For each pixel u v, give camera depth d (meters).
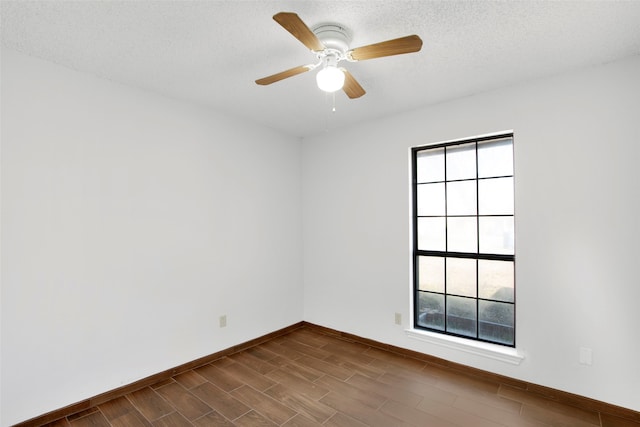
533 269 2.45
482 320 2.81
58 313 2.15
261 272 3.53
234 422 2.10
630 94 2.12
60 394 2.15
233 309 3.23
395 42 1.56
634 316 2.10
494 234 2.76
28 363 2.03
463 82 2.50
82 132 2.28
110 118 2.42
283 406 2.28
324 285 3.82
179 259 2.81
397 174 3.20
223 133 3.18
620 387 2.13
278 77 1.91
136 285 2.54
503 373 2.57
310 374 2.75
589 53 2.07
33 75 2.08
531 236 2.46
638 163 2.09
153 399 2.37
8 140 1.98
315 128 3.70
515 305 2.54
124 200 2.48
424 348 3.01
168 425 2.07
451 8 1.63
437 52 2.06
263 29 1.82
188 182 2.89
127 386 2.45
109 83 2.43
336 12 1.66
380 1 1.58
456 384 2.57
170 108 2.78
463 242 2.92
